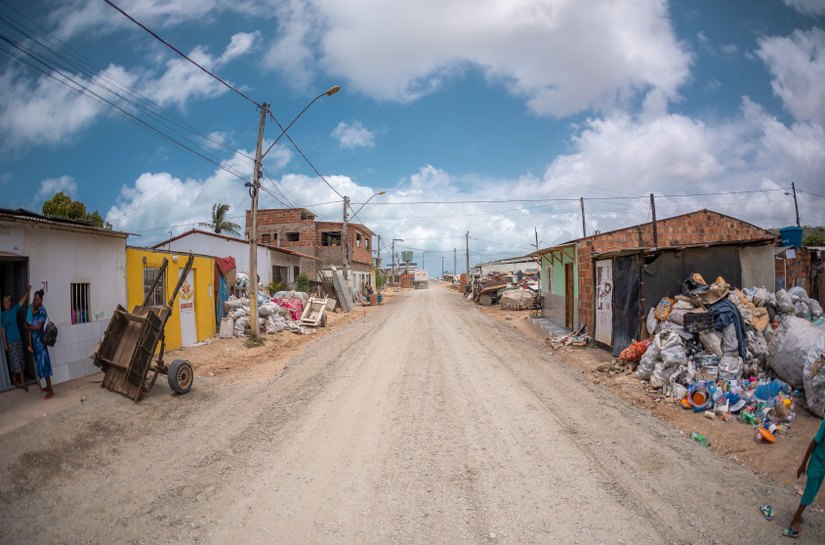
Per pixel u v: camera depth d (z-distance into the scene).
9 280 7.79
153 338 7.57
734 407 6.53
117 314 7.76
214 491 4.56
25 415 6.23
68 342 8.36
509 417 6.80
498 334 16.48
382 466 5.13
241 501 4.36
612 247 15.33
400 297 47.78
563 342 13.40
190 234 22.44
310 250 37.69
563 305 17.80
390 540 3.69
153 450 5.64
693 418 6.50
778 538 3.68
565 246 16.45
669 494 4.40
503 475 4.86
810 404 6.20
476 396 7.98
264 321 15.71
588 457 5.29
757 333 8.27
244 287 17.27
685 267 10.21
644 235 15.77
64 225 8.17
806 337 6.73
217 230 37.69
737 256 10.30
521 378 9.30
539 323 18.97
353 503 4.30
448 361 11.23
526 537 3.71
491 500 4.33
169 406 7.36
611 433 6.07
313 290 28.80
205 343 12.95
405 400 7.79
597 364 10.41
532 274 39.56
